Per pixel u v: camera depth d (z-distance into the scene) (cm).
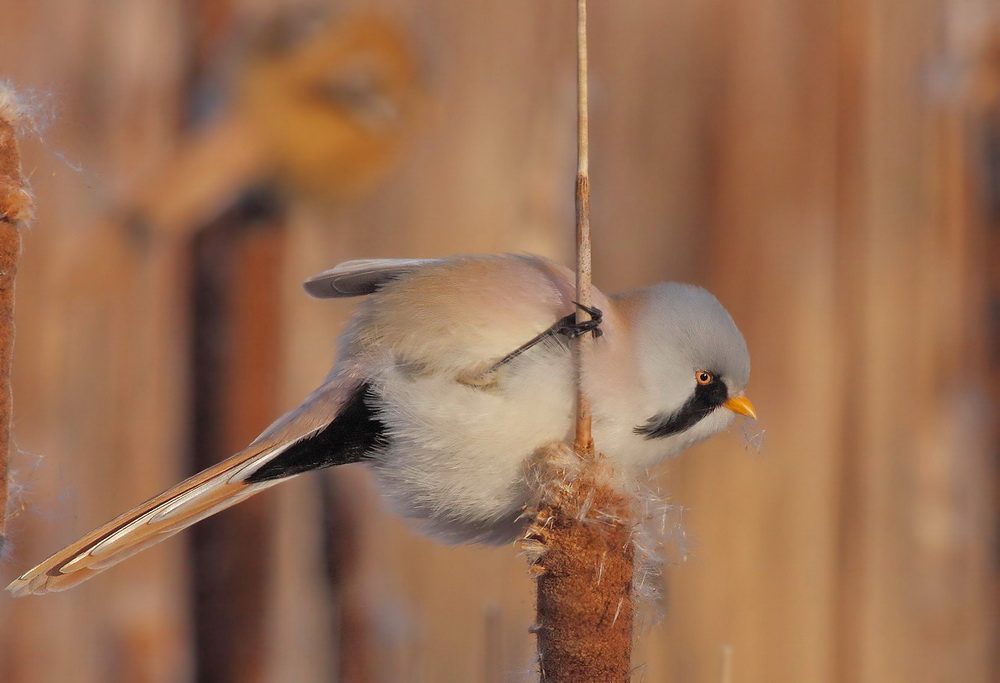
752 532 413
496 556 413
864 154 419
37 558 411
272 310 408
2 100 390
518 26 418
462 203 416
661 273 419
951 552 414
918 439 415
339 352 398
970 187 418
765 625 412
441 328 396
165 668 411
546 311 397
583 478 394
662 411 398
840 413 416
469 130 417
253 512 409
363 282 399
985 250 417
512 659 410
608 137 424
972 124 418
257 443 397
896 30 420
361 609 408
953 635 413
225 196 407
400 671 408
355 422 397
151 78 417
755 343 418
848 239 418
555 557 393
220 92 407
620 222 420
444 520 398
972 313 417
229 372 408
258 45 407
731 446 414
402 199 417
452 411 396
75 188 414
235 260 408
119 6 418
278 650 409
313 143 407
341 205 410
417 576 412
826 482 415
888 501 414
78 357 414
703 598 412
